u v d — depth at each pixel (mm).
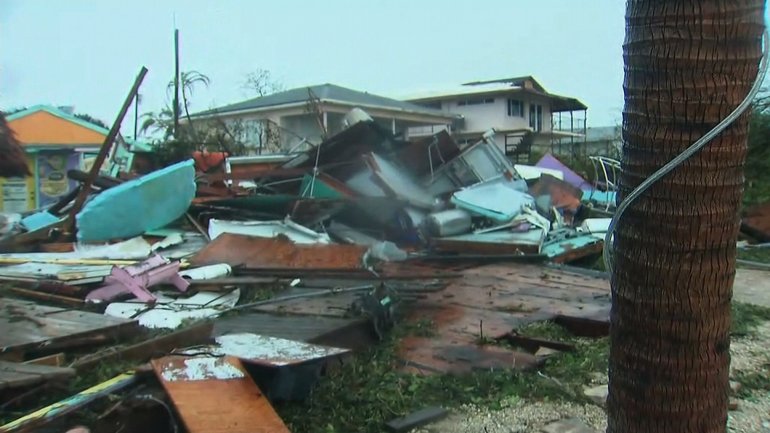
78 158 21484
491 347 5852
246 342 4660
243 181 14781
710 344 2268
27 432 3420
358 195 12789
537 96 40031
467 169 14633
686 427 2289
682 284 2225
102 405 3762
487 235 12219
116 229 10414
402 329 6309
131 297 7082
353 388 4688
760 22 2176
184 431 3377
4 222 11000
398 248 11688
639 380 2340
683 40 2133
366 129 14023
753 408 4711
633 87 2277
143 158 18766
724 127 2139
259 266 9117
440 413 4332
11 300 6324
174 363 4039
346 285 8164
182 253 9719
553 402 4633
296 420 4105
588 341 6434
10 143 4730
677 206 2195
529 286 8820
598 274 9891
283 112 28672
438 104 39094
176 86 24656
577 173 24656
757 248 14406
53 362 4555
